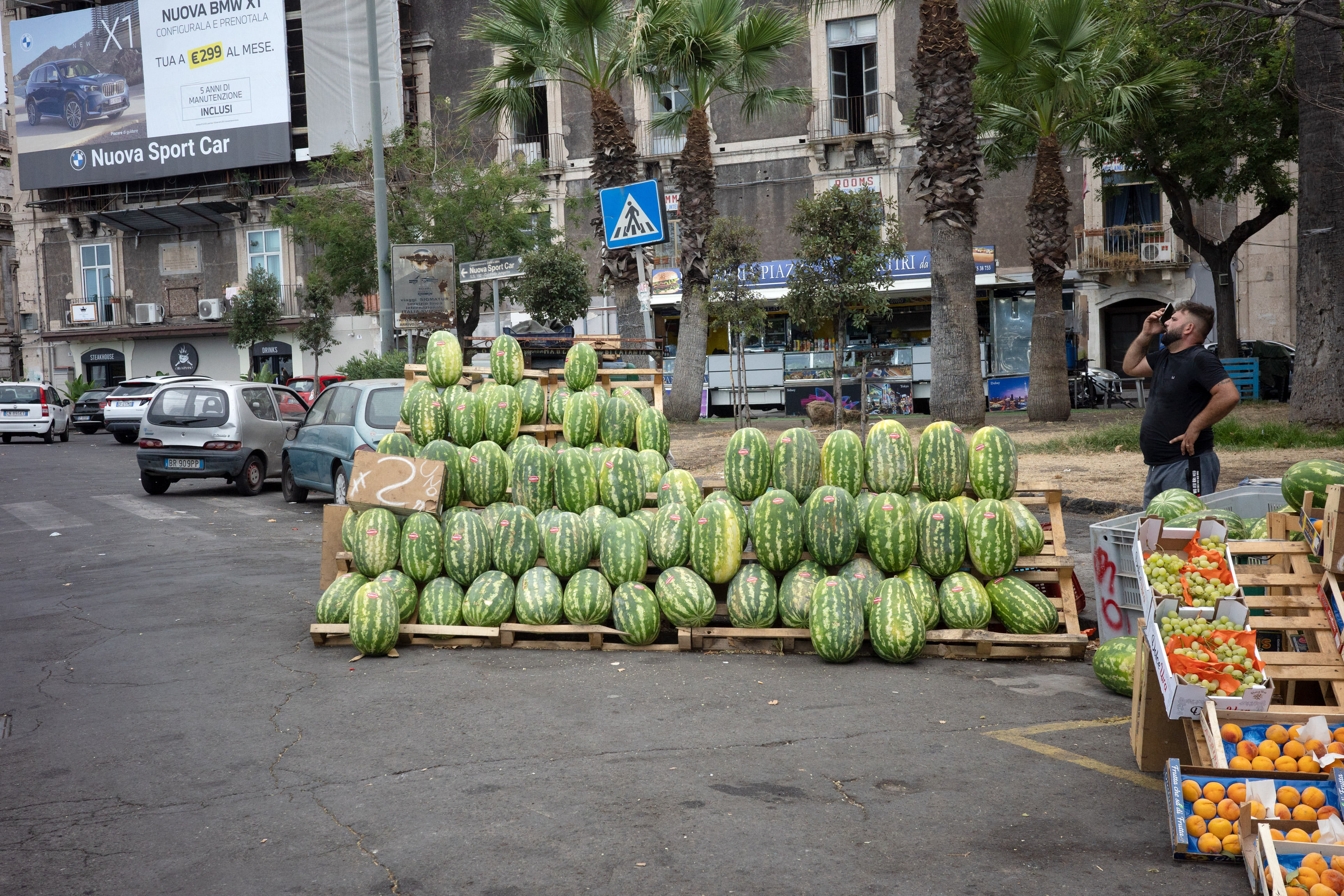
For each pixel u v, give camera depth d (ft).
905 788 14.64
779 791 14.57
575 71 67.36
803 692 19.20
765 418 90.94
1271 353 95.50
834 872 12.16
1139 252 101.19
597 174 63.72
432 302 52.37
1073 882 11.85
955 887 11.75
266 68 139.54
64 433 105.91
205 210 145.38
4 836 13.71
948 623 21.31
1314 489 16.61
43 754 16.93
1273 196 80.48
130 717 18.78
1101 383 95.86
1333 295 54.19
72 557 37.55
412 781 15.23
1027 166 103.91
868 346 100.73
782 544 22.00
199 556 36.65
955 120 57.93
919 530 21.70
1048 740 16.55
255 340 138.10
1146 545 15.07
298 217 95.96
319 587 30.58
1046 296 71.00
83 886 12.23
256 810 14.37
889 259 65.00
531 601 22.53
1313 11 52.37
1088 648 21.81
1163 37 67.31
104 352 154.61
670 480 23.97
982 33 63.62
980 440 22.24
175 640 24.47
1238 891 11.64
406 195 94.53
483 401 26.61
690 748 16.33
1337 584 14.07
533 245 94.17
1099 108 70.79
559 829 13.43
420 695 19.42
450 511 23.63
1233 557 17.62
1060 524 22.47
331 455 45.47
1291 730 13.01
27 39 150.92
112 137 147.54
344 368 110.93
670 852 12.73
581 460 24.02
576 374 29.37
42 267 157.17
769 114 112.88
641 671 20.76
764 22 68.44
